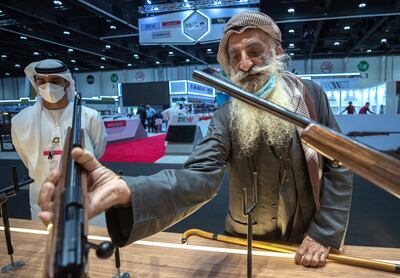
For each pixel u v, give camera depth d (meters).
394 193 0.35
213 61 17.94
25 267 0.79
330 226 0.80
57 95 1.53
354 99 12.12
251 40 0.75
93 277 0.72
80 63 18.00
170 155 7.04
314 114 0.85
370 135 5.86
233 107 0.86
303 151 0.82
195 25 6.14
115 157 6.91
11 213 3.38
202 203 0.66
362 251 0.83
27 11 8.30
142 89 14.81
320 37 13.16
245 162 0.86
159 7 6.45
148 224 0.49
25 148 1.62
